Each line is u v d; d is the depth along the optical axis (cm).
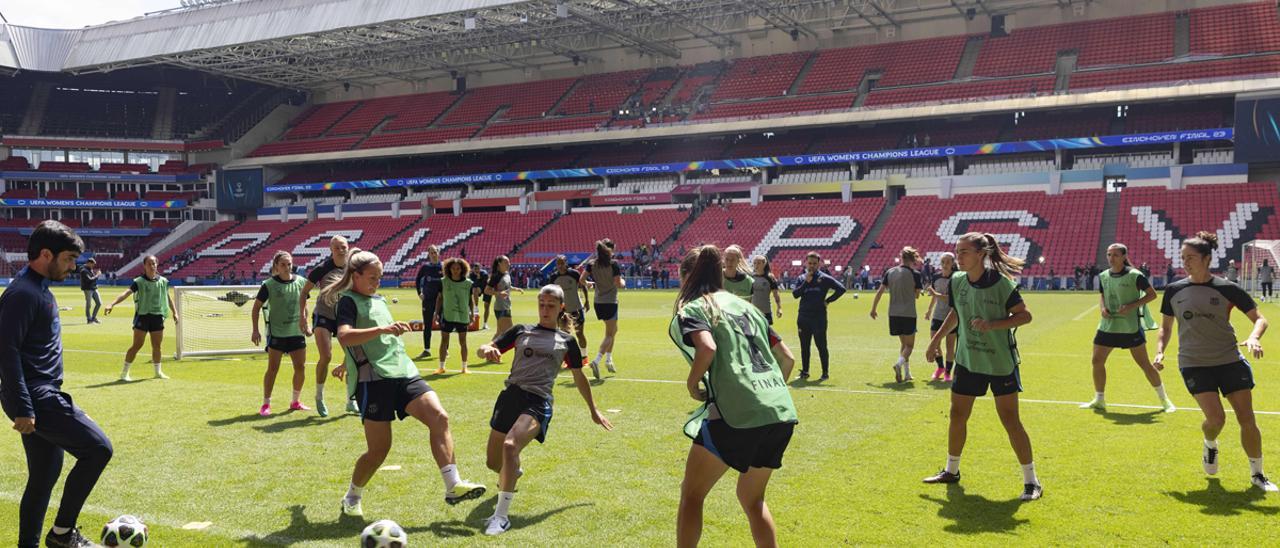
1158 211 4162
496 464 607
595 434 830
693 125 5175
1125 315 923
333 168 6625
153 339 1266
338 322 577
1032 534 529
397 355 591
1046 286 4000
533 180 5872
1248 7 4575
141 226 6619
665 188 5484
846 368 1330
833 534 531
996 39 5034
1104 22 4838
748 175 5344
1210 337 634
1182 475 662
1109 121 4547
